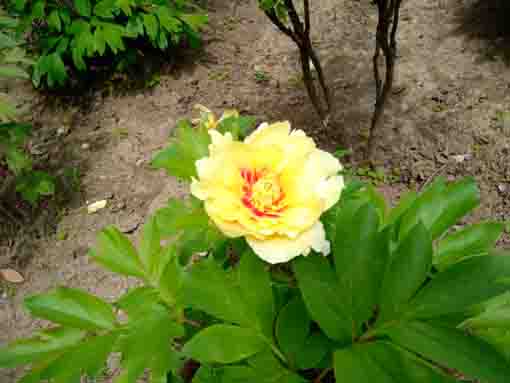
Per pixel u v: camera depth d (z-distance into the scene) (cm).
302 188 43
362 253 42
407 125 150
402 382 37
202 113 67
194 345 41
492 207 125
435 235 50
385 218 58
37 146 173
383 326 40
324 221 49
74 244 141
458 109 151
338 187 44
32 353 48
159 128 173
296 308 45
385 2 106
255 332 44
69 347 48
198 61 193
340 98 165
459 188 52
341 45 186
